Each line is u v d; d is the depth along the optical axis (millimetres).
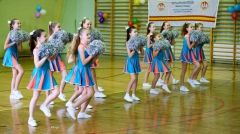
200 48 6863
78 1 13188
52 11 12391
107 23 12609
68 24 13023
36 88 4059
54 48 4059
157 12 11234
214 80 7371
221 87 6578
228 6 10250
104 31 12719
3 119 4340
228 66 9773
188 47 6371
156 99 5551
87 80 4246
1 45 11344
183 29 6680
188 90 6227
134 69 5355
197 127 4012
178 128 3971
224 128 3975
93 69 5582
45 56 4020
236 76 7949
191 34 6359
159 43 5711
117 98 5625
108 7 12500
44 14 12117
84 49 4250
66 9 12883
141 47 5363
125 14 12141
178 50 11164
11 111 4754
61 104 5172
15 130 3893
